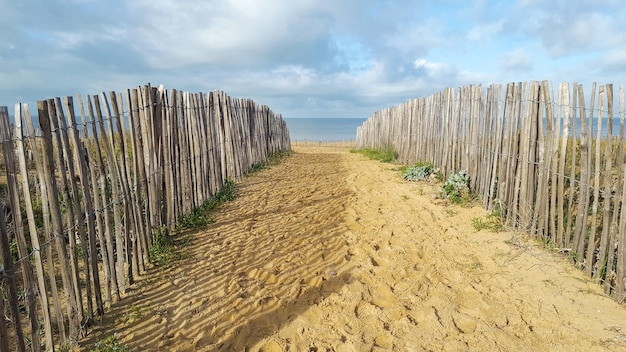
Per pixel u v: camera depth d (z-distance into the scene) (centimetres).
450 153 848
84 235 332
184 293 392
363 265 455
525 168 521
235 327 336
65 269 303
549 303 363
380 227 589
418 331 330
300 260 470
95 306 352
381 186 884
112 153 390
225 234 557
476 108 691
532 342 313
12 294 257
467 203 675
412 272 435
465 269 441
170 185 552
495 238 520
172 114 564
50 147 294
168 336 325
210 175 745
